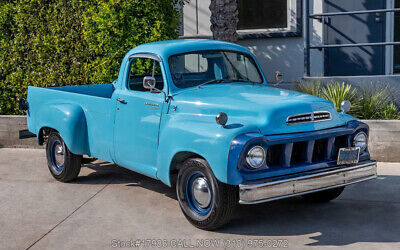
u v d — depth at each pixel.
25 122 9.44
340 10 10.86
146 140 5.79
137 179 7.25
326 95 8.39
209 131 4.82
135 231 5.16
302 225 5.21
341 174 5.02
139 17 8.86
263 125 4.76
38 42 9.66
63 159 6.98
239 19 11.55
